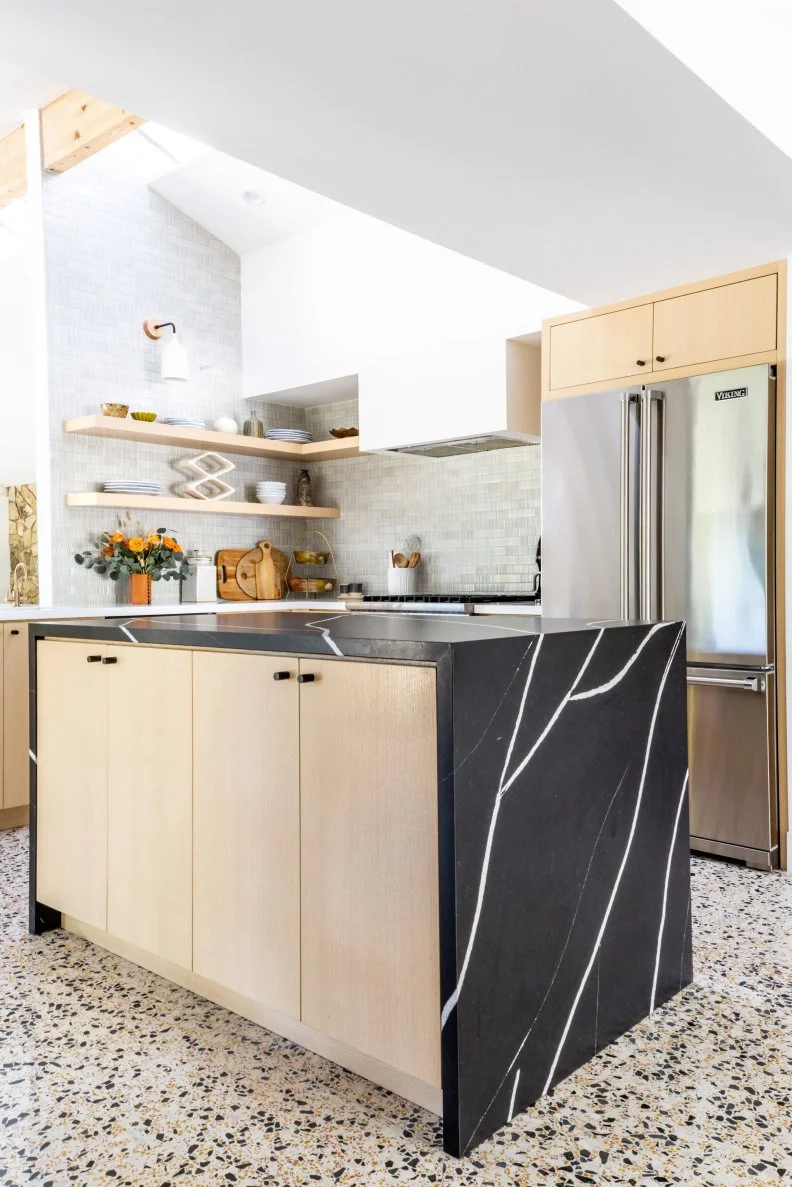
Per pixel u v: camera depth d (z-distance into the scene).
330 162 2.53
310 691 1.78
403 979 1.62
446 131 2.32
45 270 4.68
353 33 1.88
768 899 2.86
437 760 1.56
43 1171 1.49
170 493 5.30
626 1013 1.99
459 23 1.83
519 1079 1.66
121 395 5.04
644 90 2.08
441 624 2.11
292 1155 1.53
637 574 3.50
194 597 5.23
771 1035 1.96
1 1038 1.95
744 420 3.22
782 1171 1.48
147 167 5.16
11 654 3.83
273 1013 1.98
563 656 1.81
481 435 4.39
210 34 1.90
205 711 2.02
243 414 5.75
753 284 3.29
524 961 1.68
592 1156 1.52
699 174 2.54
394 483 5.52
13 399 6.84
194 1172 1.49
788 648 3.20
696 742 3.36
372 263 4.96
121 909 2.28
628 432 3.53
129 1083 1.77
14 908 2.82
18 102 4.54
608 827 1.95
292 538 6.03
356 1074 1.80
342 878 1.72
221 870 1.99
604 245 3.11
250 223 5.37
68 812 2.46
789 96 2.43
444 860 1.53
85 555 4.84
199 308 5.47
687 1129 1.60
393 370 4.79
